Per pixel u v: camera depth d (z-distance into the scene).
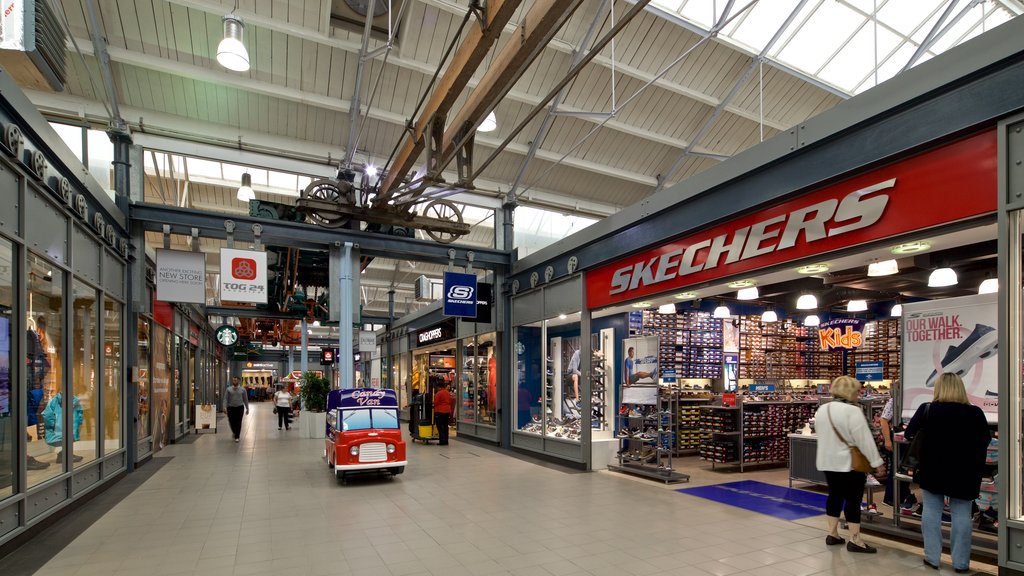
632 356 8.56
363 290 26.58
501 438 11.85
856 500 4.66
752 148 6.18
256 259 9.24
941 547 4.26
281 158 12.15
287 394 16.91
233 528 5.42
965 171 4.26
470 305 11.11
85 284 6.73
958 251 6.69
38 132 5.27
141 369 9.73
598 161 14.77
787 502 6.50
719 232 6.76
